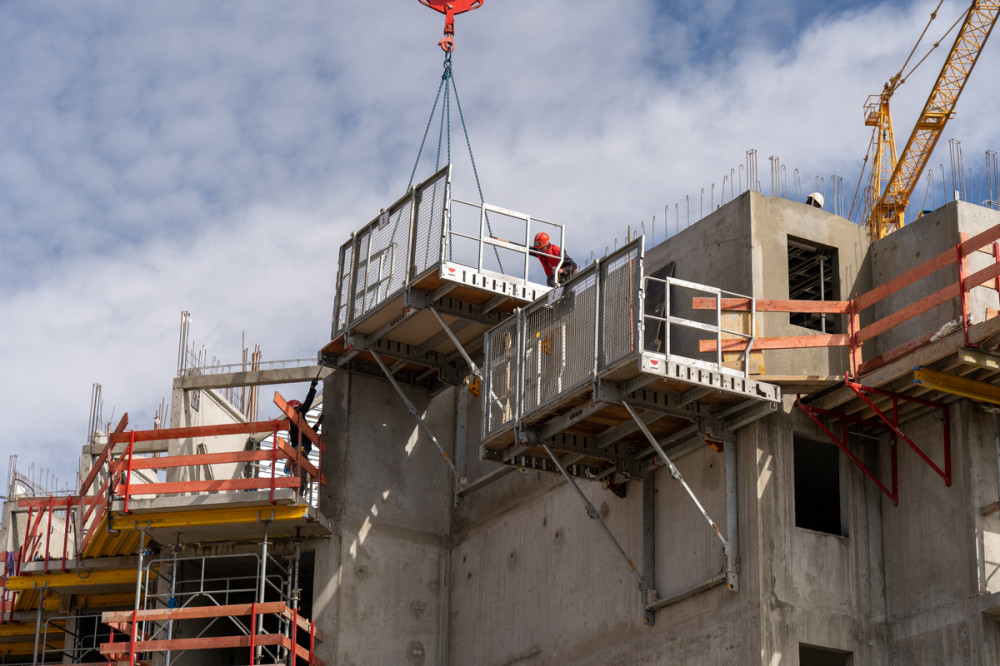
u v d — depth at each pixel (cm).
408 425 3112
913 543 2294
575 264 2881
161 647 2669
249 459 2856
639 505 2509
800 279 2661
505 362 2528
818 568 2273
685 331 2477
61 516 3744
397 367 3038
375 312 2830
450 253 2708
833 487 2909
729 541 2272
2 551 3594
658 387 2245
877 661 2261
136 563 3144
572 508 2719
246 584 3231
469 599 2964
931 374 2159
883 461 2384
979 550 2177
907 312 2203
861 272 2502
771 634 2191
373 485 3031
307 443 3038
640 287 2195
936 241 2397
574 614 2630
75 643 3406
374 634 2923
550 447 2431
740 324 2373
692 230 2552
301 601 3506
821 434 2359
